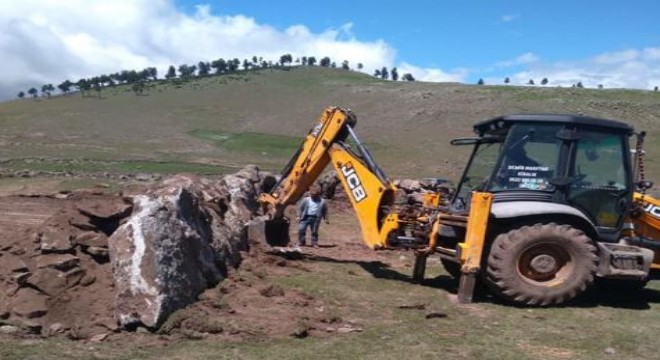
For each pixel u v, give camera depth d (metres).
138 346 6.92
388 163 50.03
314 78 113.69
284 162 51.88
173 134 68.19
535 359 7.11
